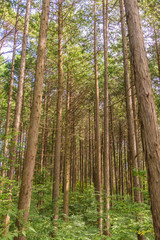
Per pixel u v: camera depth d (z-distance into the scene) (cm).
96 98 1195
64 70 1331
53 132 1738
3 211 425
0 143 657
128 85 820
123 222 592
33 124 541
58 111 984
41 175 1264
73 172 2003
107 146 1062
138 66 353
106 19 1158
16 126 889
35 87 568
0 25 1123
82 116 1917
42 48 598
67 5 1046
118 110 1806
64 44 1165
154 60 1248
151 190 298
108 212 841
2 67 1508
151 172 302
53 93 1600
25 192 493
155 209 288
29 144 528
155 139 310
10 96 1084
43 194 1198
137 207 603
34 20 1189
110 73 1395
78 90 1430
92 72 1429
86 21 1160
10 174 765
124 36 905
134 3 391
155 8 992
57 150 942
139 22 381
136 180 682
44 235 566
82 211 1369
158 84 1287
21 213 453
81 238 616
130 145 754
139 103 342
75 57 1275
